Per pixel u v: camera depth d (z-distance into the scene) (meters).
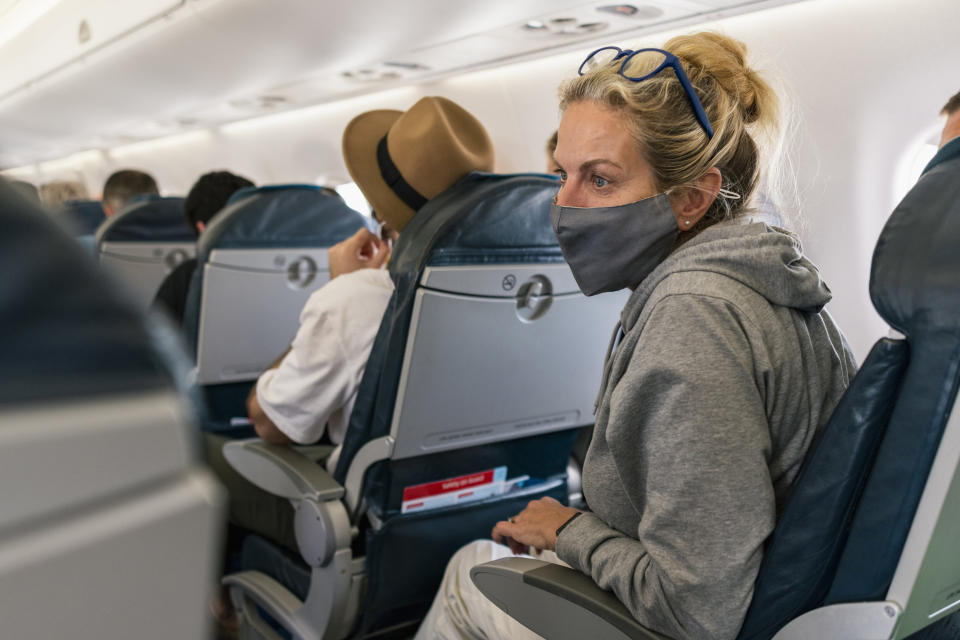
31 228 0.19
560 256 1.54
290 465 1.61
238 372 2.48
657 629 0.92
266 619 1.89
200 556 0.23
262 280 2.40
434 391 1.47
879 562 0.83
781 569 0.87
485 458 1.66
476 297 1.43
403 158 1.61
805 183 2.06
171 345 0.23
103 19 3.71
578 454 2.11
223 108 4.67
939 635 1.05
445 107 1.70
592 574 1.01
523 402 1.62
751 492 0.86
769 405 0.91
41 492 0.20
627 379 0.92
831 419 0.86
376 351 1.44
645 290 0.99
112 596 0.22
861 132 1.95
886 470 0.82
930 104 1.82
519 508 1.76
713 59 1.00
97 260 0.21
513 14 2.26
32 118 5.91
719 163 0.99
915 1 1.78
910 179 1.93
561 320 1.58
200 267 2.33
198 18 2.99
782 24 2.04
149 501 0.22
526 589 1.08
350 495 1.54
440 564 1.64
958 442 0.77
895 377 0.81
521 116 3.08
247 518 1.91
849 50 1.92
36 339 0.19
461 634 1.34
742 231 0.97
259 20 2.79
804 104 2.03
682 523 0.87
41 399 0.19
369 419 1.48
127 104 4.87
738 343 0.88
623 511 1.01
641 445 0.93
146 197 3.41
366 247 1.98
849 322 2.07
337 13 2.55
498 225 1.42
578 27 2.37
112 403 0.21
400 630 1.72
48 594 0.20
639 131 0.94
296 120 4.70
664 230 0.97
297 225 2.41
